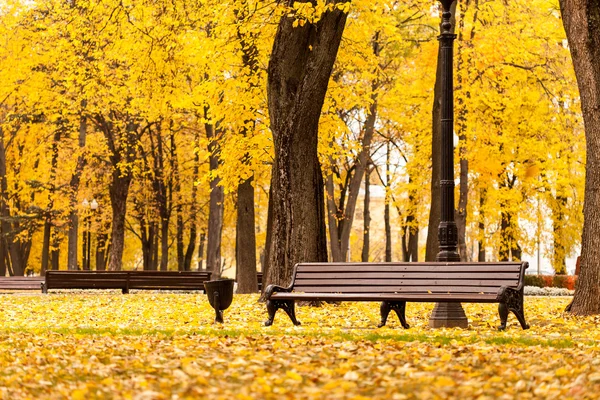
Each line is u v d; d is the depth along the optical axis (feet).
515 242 132.05
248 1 73.41
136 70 83.05
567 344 36.65
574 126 124.36
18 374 28.17
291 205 65.82
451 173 48.78
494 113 115.24
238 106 82.48
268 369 28.30
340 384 24.67
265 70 78.43
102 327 49.93
